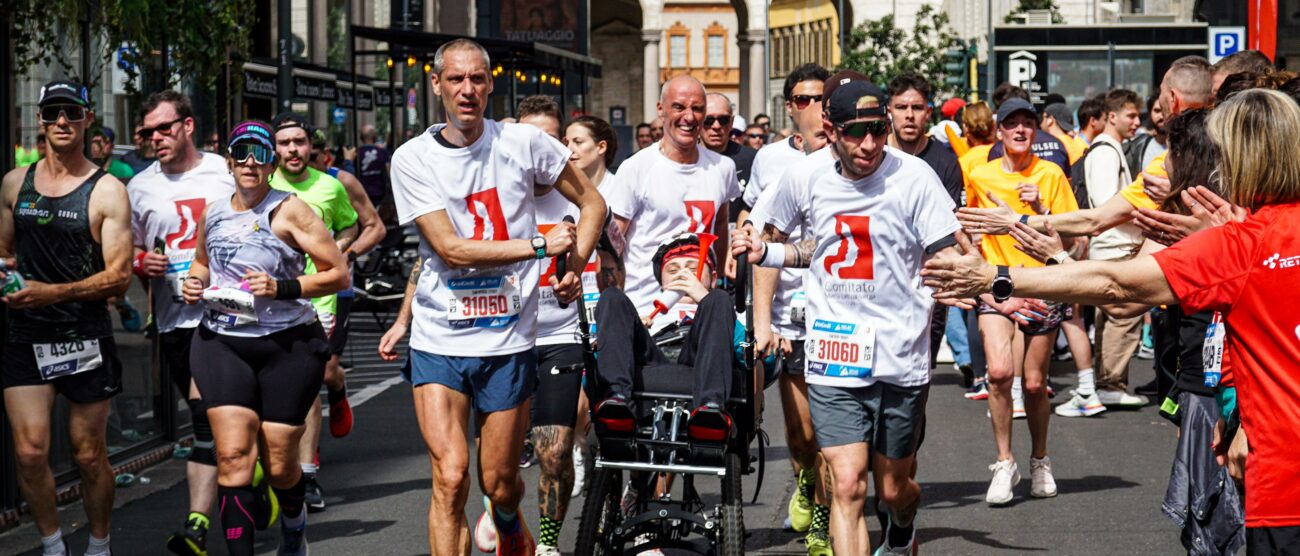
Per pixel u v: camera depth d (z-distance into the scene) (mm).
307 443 8578
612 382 5988
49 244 7027
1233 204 4633
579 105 31266
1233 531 5652
